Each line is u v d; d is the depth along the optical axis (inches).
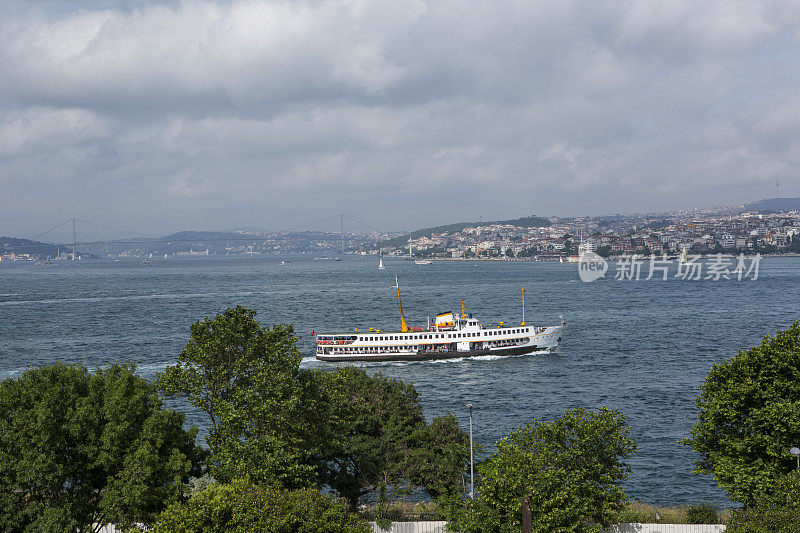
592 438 2335.1
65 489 2365.9
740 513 2260.1
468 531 2282.2
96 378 2504.9
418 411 3331.7
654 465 3848.4
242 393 2497.5
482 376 6348.4
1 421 2222.0
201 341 2684.5
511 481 2212.1
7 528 2116.1
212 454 2445.9
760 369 2696.9
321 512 2073.1
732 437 2628.0
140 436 2294.5
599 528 2325.3
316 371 3034.0
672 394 5452.8
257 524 1958.7
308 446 2610.7
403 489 2955.2
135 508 2193.7
